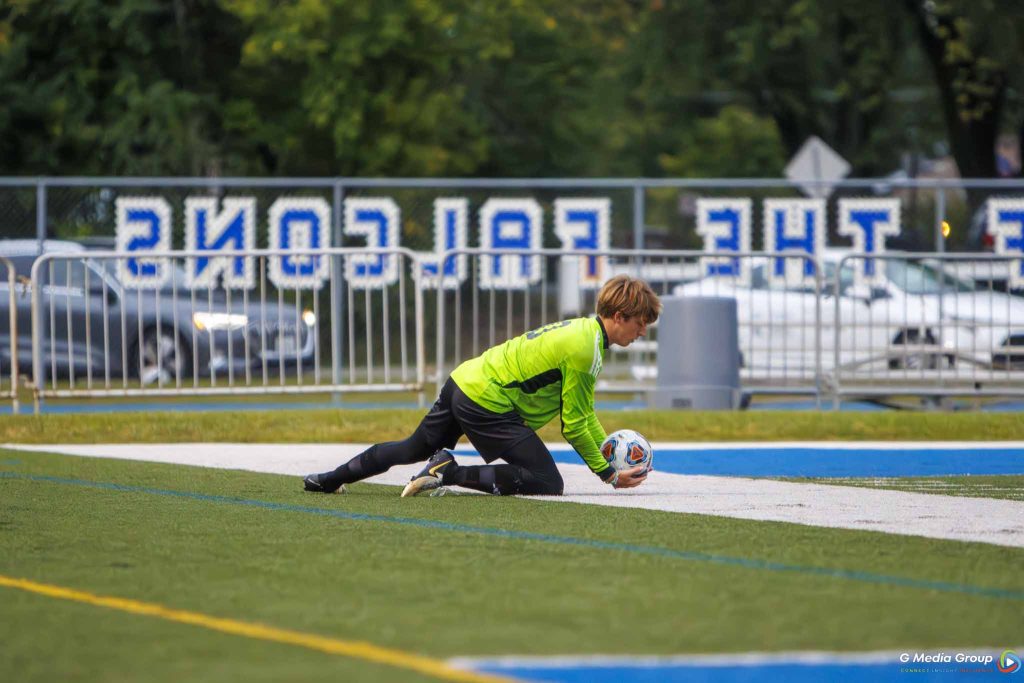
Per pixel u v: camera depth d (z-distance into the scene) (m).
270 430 41.53
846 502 28.19
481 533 24.08
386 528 24.59
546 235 62.22
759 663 15.76
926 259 49.09
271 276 48.84
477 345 52.16
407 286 53.38
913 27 107.56
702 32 127.88
